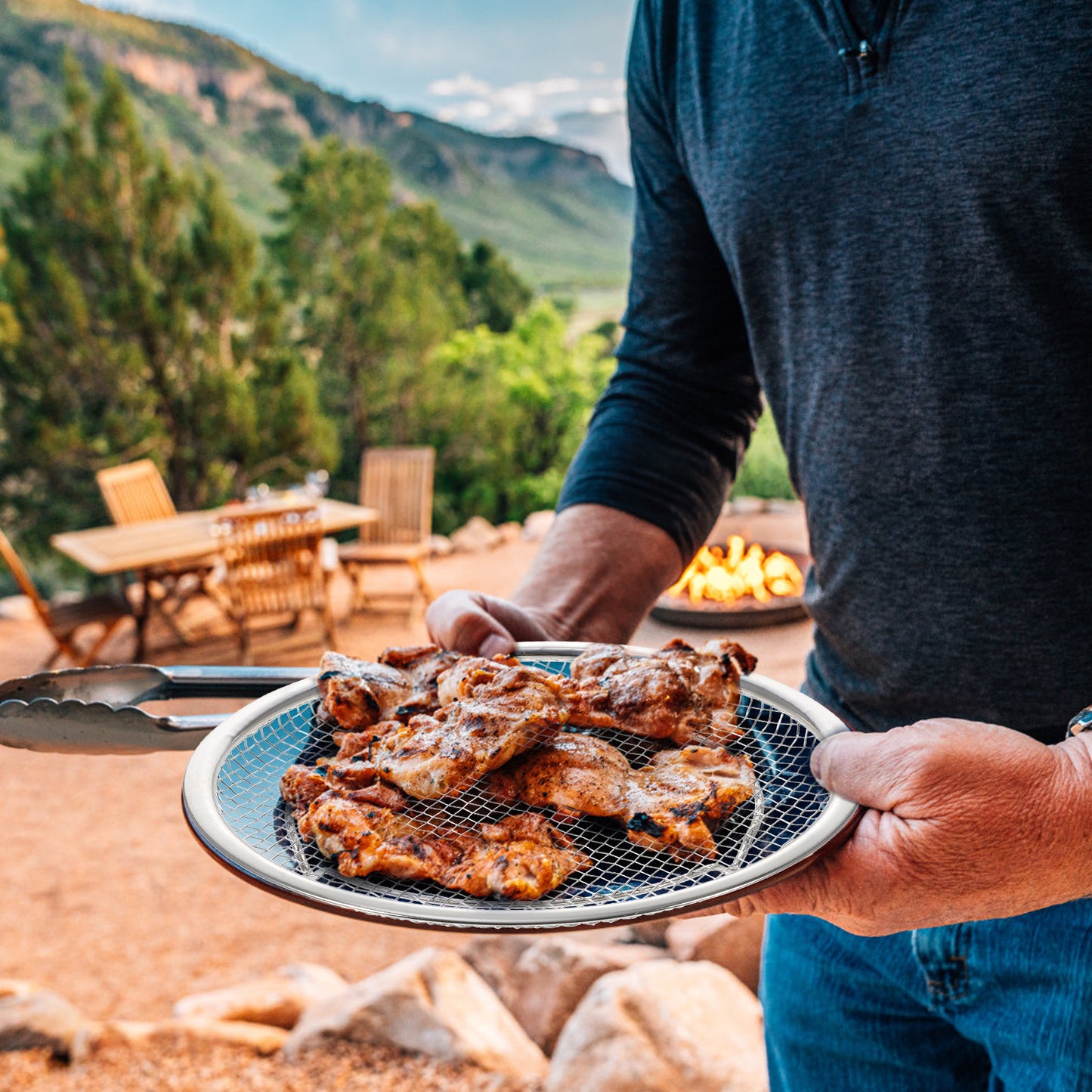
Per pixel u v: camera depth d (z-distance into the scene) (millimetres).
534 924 613
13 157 30594
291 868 720
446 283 19500
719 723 879
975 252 903
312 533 6512
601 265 82125
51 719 891
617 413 1357
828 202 1003
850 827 724
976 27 875
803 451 1128
